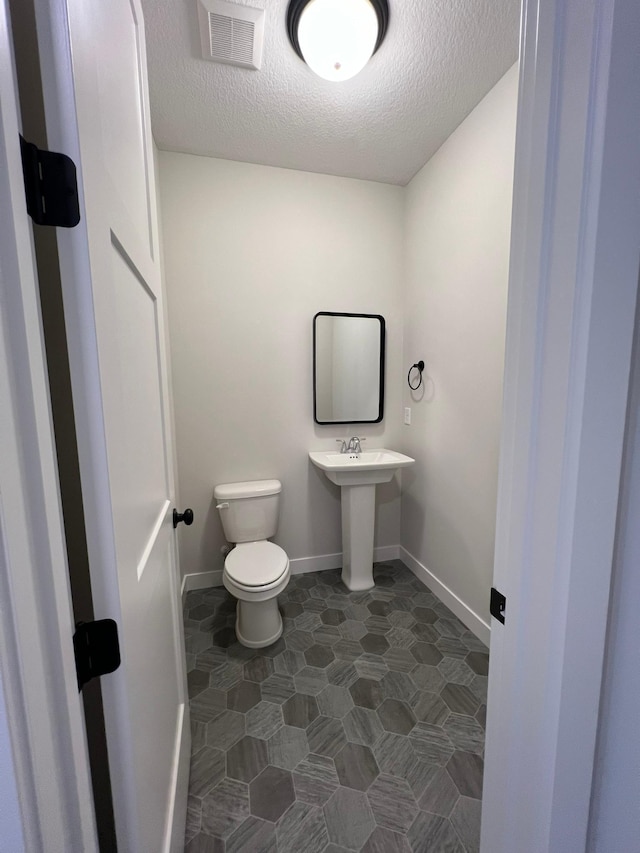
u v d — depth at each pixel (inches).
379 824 40.0
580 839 21.7
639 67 16.5
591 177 16.9
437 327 80.6
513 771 23.2
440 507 82.4
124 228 24.6
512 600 22.4
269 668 62.9
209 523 88.0
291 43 52.3
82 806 16.7
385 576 94.1
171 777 34.3
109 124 22.3
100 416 17.8
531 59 19.4
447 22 49.0
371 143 75.4
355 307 92.6
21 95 15.6
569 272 17.8
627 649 21.3
